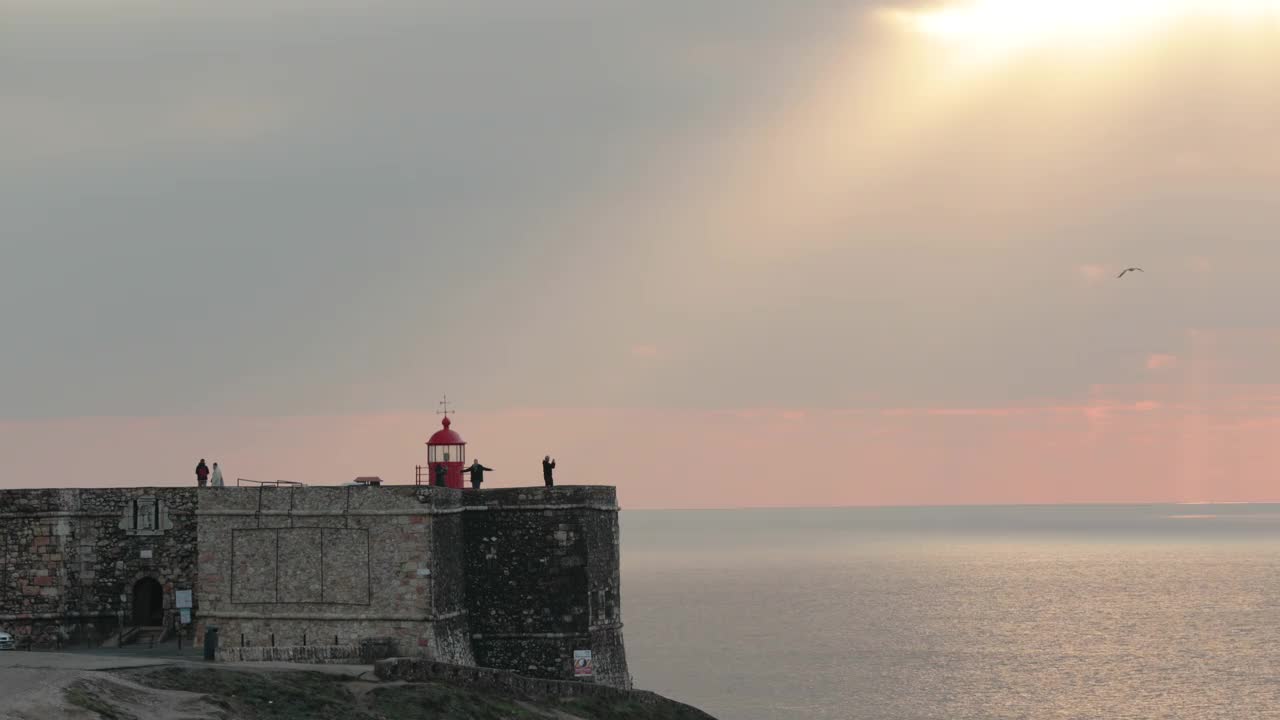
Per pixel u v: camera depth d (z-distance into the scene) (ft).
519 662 240.12
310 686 201.77
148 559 239.50
